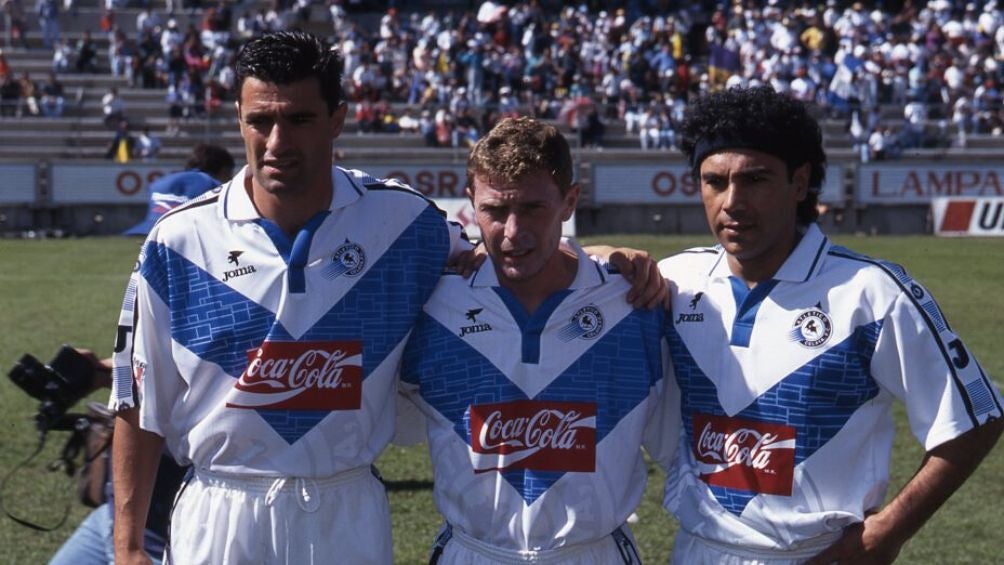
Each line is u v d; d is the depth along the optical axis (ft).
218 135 95.91
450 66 104.63
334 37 112.06
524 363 11.10
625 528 11.67
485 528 11.22
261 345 11.19
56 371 13.20
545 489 11.03
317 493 11.29
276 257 11.23
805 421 10.48
